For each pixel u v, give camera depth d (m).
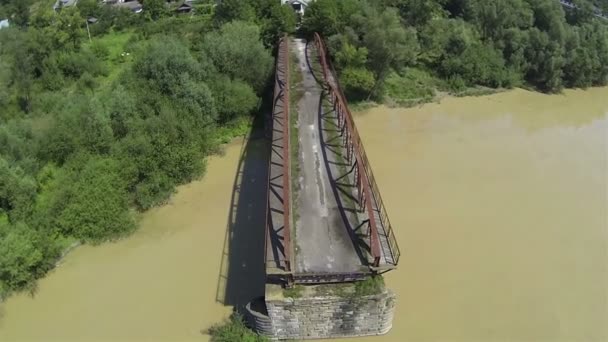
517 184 43.22
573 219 38.38
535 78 69.88
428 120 57.03
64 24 65.38
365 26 57.66
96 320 30.84
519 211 39.44
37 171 40.56
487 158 47.97
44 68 59.81
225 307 31.14
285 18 60.84
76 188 38.66
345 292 25.53
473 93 64.94
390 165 46.53
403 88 63.12
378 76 59.03
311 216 30.06
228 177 45.09
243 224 38.78
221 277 33.56
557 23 70.88
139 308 31.50
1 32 61.72
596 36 72.62
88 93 55.31
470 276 32.84
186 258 35.53
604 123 57.44
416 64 67.75
